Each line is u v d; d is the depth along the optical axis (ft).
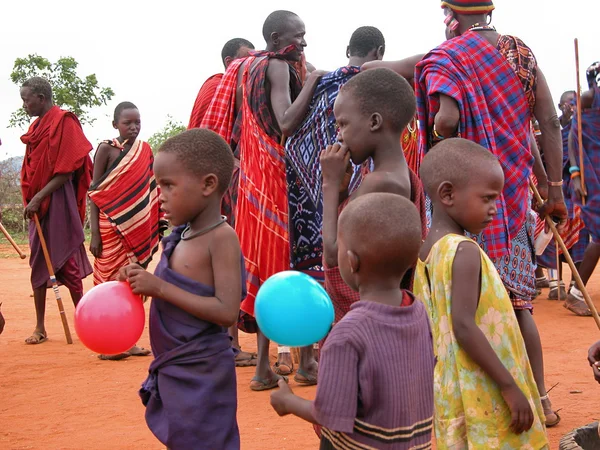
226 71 21.70
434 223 11.15
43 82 26.78
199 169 10.52
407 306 8.73
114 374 21.30
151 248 26.48
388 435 8.35
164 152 10.64
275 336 9.44
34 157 26.23
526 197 15.15
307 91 17.80
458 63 14.93
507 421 10.49
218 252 10.54
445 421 10.64
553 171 16.10
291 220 18.28
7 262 56.65
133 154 26.00
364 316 8.40
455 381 10.56
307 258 18.37
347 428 8.05
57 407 17.98
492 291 10.59
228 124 21.36
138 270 10.51
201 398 10.36
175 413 10.36
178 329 10.50
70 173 26.43
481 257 10.59
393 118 11.19
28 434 15.96
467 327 10.27
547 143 15.98
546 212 16.16
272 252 18.84
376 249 8.56
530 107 15.80
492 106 15.05
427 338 8.96
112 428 16.25
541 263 31.50
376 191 10.97
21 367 22.35
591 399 17.30
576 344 22.90
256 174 19.06
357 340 8.22
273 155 18.88
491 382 10.47
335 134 17.70
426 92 15.49
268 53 19.45
